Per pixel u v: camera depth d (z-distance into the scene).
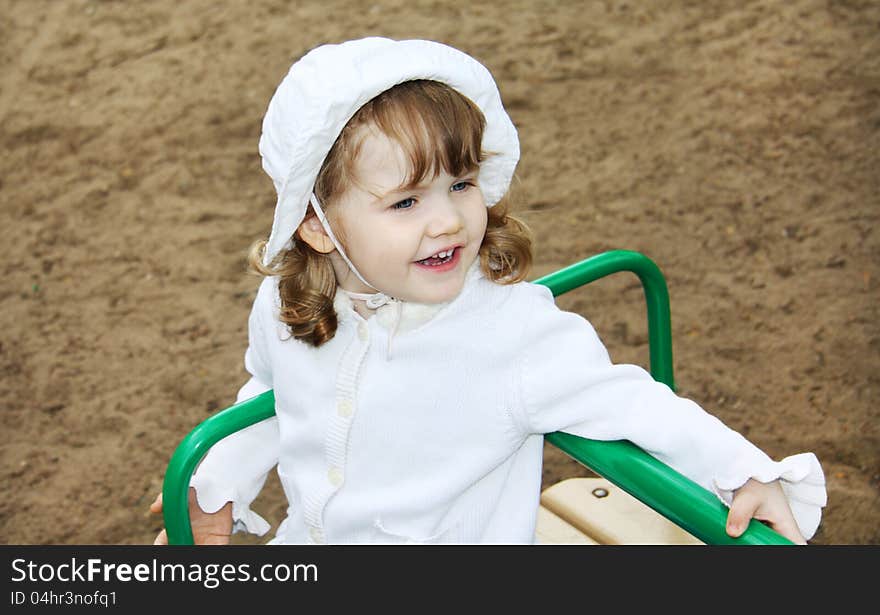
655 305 1.87
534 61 4.67
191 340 3.51
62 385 3.38
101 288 3.77
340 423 1.53
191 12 5.33
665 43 4.68
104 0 5.52
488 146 1.49
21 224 4.11
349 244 1.42
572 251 3.65
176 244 3.94
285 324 1.57
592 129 4.24
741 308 3.37
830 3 4.74
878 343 3.18
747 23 4.71
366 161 1.36
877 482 2.75
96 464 3.09
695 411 1.36
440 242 1.37
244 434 1.69
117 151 4.46
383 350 1.51
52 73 5.00
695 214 3.78
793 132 4.08
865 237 3.58
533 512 1.56
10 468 3.09
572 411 1.40
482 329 1.47
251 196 4.14
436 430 1.50
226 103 4.66
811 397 3.03
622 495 1.99
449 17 5.04
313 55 1.37
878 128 4.04
